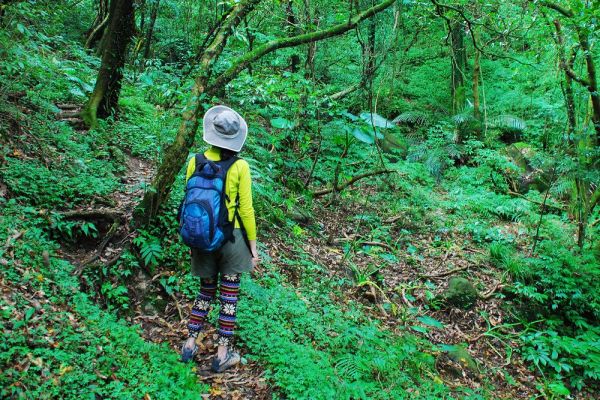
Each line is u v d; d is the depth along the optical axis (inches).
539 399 187.3
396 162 410.0
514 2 335.6
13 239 137.2
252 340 145.7
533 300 239.1
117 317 143.0
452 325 217.6
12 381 101.7
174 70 329.4
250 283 164.7
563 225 323.9
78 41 408.8
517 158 420.2
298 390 130.8
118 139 228.5
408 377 159.5
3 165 164.6
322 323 170.1
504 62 546.9
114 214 164.7
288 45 187.0
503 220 339.3
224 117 126.7
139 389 115.6
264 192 222.8
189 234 121.9
